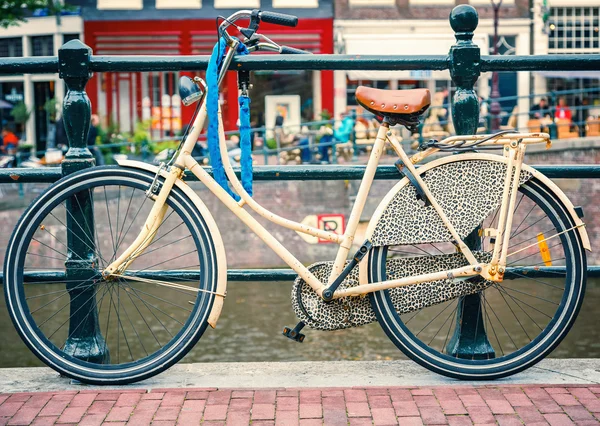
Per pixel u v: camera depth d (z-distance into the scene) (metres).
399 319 4.04
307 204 18.78
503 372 4.04
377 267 4.03
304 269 4.02
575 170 4.37
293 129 24.03
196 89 3.99
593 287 13.21
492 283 4.09
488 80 25.09
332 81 24.75
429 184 4.05
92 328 4.30
